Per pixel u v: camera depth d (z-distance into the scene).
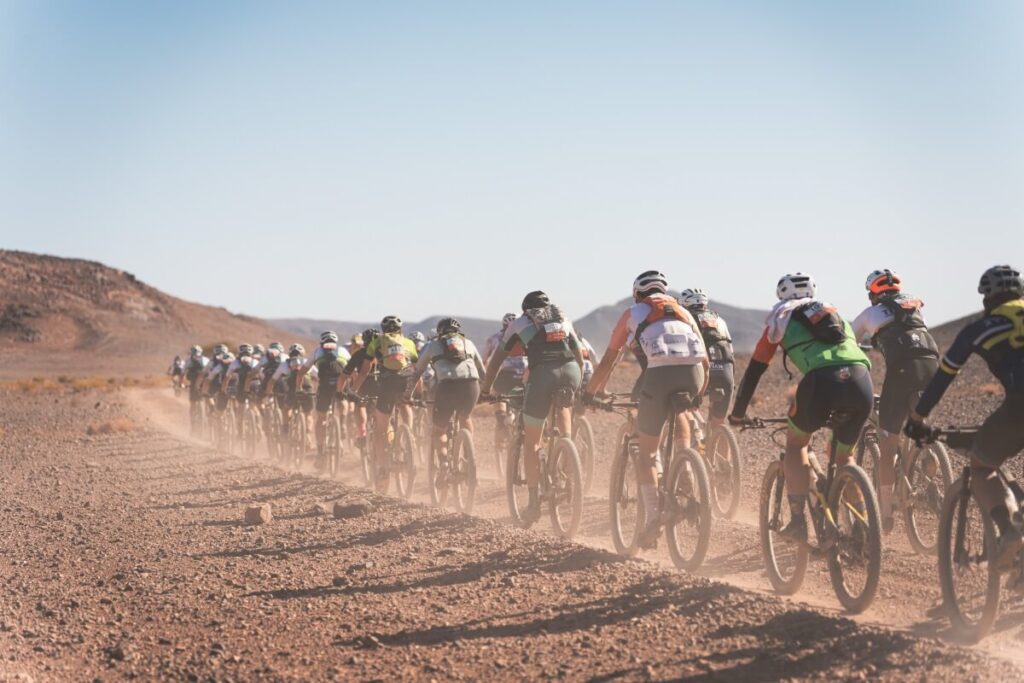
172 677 7.45
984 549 7.54
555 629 8.05
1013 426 7.28
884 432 10.85
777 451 19.92
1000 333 7.31
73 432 34.19
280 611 9.14
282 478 19.48
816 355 8.46
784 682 6.54
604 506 14.84
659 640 7.56
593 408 12.23
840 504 8.58
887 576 9.73
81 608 9.65
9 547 12.97
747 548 11.21
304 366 22.78
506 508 15.30
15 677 7.46
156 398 60.88
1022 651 7.21
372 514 14.28
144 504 16.45
